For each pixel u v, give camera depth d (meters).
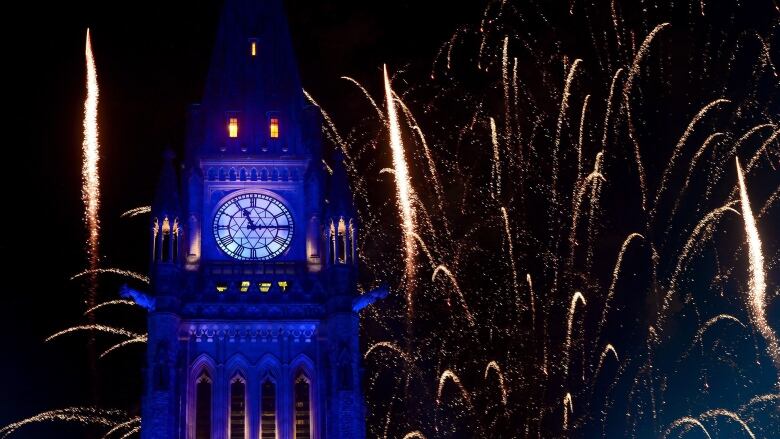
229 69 107.56
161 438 92.12
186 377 95.75
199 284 99.00
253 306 98.12
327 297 98.38
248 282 99.56
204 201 102.25
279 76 107.62
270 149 104.19
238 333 97.50
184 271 99.44
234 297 98.31
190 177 102.25
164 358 94.12
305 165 104.19
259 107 105.94
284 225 102.38
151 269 97.69
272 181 103.38
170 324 95.50
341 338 95.94
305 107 106.31
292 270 100.94
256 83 106.94
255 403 95.94
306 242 101.75
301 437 95.88
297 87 107.62
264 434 95.44
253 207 102.56
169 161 101.81
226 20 110.50
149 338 95.06
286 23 111.25
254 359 97.00
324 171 104.62
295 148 104.62
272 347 97.44
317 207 102.44
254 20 110.69
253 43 109.38
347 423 93.38
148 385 93.75
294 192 103.44
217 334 97.25
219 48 108.94
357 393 95.25
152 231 98.88
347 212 100.56
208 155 103.25
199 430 95.06
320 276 100.56
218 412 95.25
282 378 96.62
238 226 101.94
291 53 109.50
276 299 98.50
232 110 105.50
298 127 105.50
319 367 97.19
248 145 104.19
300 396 96.94
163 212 99.19
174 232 99.00
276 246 101.69
